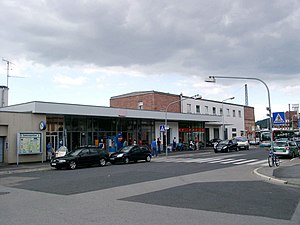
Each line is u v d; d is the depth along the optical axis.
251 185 12.91
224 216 7.66
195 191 11.48
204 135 50.88
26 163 26.23
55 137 28.92
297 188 12.14
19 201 10.08
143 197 10.43
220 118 50.97
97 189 12.38
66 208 8.82
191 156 32.91
